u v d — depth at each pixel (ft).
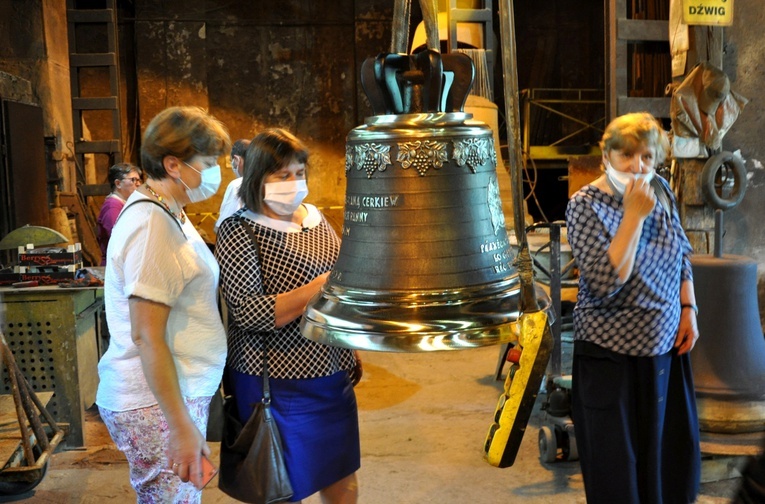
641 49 15.49
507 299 4.42
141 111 35.58
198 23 35.65
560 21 42.16
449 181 4.58
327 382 7.62
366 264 4.62
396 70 4.59
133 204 6.44
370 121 4.76
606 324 8.34
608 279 7.88
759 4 13.21
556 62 42.37
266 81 36.81
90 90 36.11
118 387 6.66
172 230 6.40
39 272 13.88
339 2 36.91
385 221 4.60
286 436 7.44
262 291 7.35
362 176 4.69
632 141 7.92
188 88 35.73
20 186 20.86
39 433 11.87
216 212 35.04
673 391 8.84
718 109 12.50
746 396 11.01
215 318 6.88
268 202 7.36
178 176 6.52
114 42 25.04
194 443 6.24
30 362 13.60
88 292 14.76
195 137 6.44
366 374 17.74
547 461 12.07
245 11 36.32
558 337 12.33
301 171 7.48
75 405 13.67
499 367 16.81
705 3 12.55
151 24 35.40
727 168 12.97
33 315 13.52
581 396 8.55
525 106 38.93
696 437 8.88
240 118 36.78
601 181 8.43
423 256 4.50
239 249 7.29
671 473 8.90
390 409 15.23
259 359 7.42
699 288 11.23
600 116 42.27
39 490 11.90
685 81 12.59
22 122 21.24
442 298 4.34
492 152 4.89
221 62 36.50
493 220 4.76
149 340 6.22
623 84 14.01
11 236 14.43
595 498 8.43
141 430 6.66
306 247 7.58
